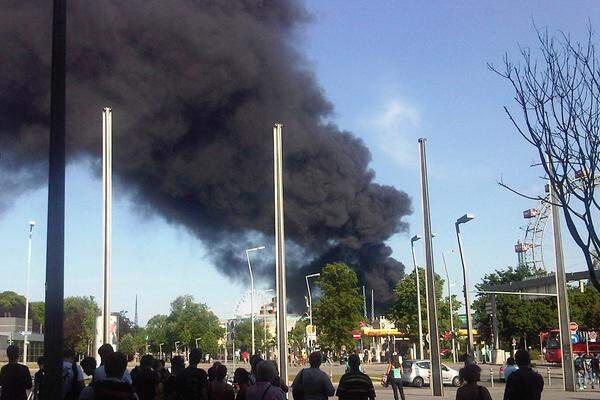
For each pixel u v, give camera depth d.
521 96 10.90
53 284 7.88
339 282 51.53
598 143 10.11
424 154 32.59
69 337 94.88
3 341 86.62
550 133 10.45
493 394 34.34
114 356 7.46
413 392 38.09
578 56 11.02
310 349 51.41
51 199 8.10
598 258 9.34
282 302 29.27
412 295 62.81
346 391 11.49
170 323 92.19
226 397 11.31
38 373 12.70
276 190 30.20
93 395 7.30
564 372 33.44
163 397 11.61
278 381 10.43
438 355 31.92
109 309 25.92
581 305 74.50
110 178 26.77
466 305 31.09
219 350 95.19
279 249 29.67
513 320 74.75
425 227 32.22
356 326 51.53
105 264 26.09
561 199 9.59
